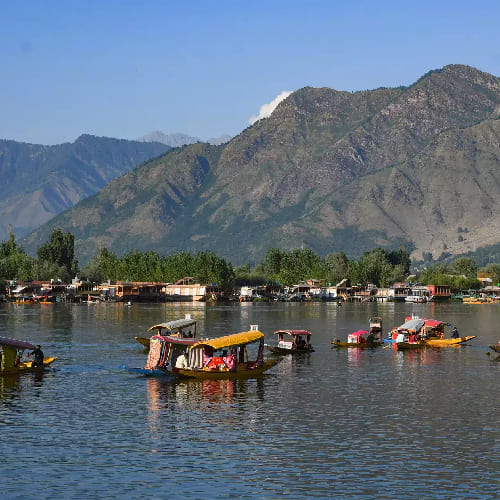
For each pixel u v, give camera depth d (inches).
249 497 1416.1
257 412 2154.3
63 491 1439.5
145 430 1915.6
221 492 1441.9
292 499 1407.5
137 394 2427.4
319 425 1989.4
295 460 1649.9
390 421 2046.0
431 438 1851.6
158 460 1642.5
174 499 1403.8
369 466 1608.0
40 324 5639.8
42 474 1539.1
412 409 2215.8
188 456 1675.7
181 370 2721.5
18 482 1488.7
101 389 2514.8
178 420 2036.2
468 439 1843.0
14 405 2228.1
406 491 1451.8
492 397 2429.9
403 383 2728.8
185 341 2839.6
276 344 4082.2
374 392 2518.5
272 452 1712.6
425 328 4461.1
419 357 3585.1
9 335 4571.9
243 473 1553.9
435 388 2608.3
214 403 2287.2
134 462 1626.5
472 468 1595.7
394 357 3580.2
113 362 3201.3
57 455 1675.7
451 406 2263.8
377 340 4431.6
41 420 2023.9
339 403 2305.6
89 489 1451.8
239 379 2785.4
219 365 2795.3
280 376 2883.9
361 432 1911.9
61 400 2311.8
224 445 1771.7
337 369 3107.8
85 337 4448.8
